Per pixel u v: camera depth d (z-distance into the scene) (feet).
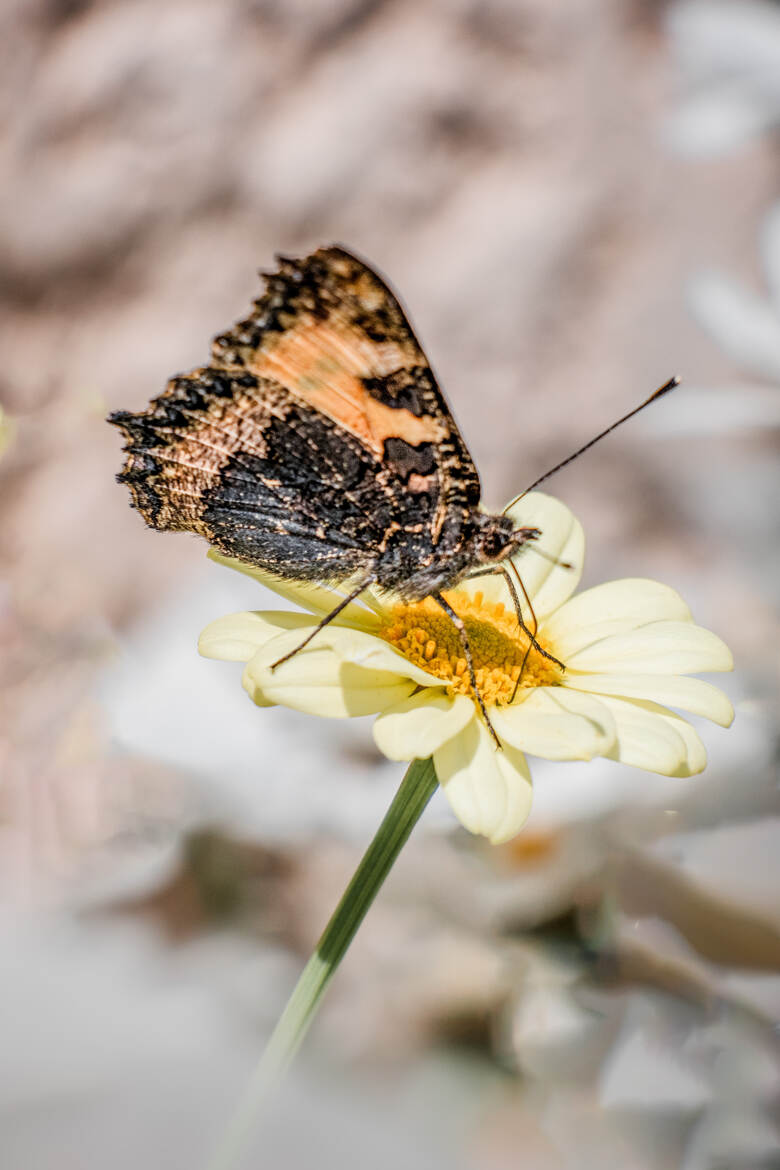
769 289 1.00
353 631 0.87
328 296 0.87
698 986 0.93
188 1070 0.93
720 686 0.97
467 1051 0.96
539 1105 0.94
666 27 1.33
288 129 1.44
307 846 1.01
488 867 0.97
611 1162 0.92
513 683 0.89
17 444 1.38
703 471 1.20
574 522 0.94
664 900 0.94
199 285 1.46
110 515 1.39
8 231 1.45
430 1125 0.94
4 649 1.07
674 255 1.37
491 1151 0.93
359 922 0.85
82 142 1.45
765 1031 0.92
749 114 0.98
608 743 0.86
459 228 1.42
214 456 0.90
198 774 1.00
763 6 0.99
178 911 1.00
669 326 1.35
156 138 1.45
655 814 0.95
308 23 1.44
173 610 1.08
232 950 0.99
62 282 1.46
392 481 0.89
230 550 0.91
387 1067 0.96
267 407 0.89
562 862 0.96
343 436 0.89
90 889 1.00
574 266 1.40
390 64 1.43
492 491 1.38
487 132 1.42
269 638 0.88
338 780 1.00
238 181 1.45
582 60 1.41
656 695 0.88
